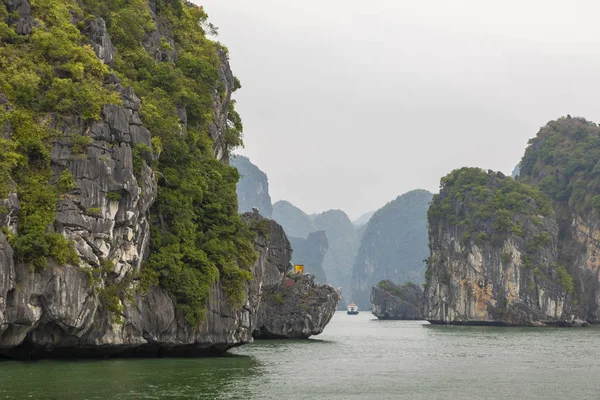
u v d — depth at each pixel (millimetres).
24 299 40094
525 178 199250
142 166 48969
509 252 155125
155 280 50750
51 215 42750
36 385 37500
